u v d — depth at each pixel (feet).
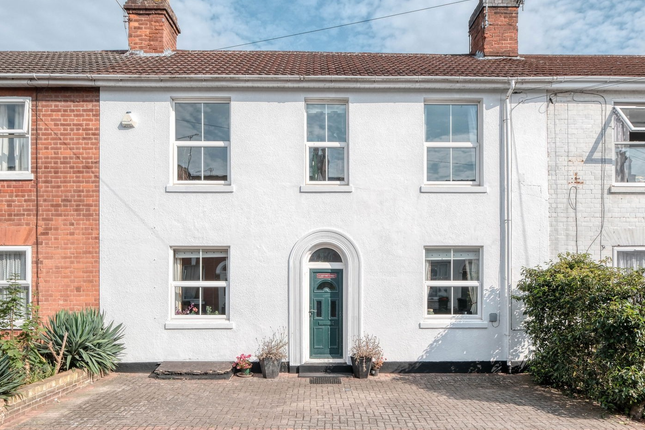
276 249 31.17
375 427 21.25
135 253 30.83
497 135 32.07
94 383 28.07
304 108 31.94
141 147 31.19
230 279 31.01
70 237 30.73
